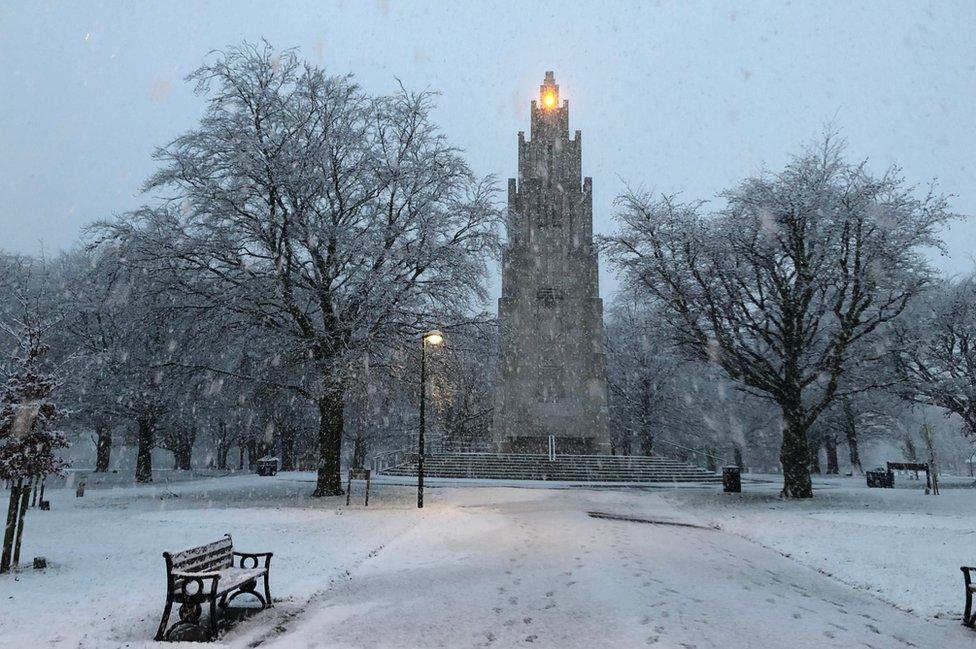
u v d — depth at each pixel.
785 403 23.92
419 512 16.77
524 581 8.73
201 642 6.03
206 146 20.05
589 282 44.72
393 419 45.91
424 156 22.22
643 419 48.41
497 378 42.78
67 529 13.80
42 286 33.47
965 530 13.63
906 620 7.29
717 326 23.34
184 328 21.80
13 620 6.63
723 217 23.08
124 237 20.22
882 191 21.30
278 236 20.48
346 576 9.13
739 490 26.73
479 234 22.27
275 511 16.80
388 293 19.47
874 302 22.64
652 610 7.26
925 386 29.94
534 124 47.53
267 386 22.61
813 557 11.34
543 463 35.41
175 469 46.09
